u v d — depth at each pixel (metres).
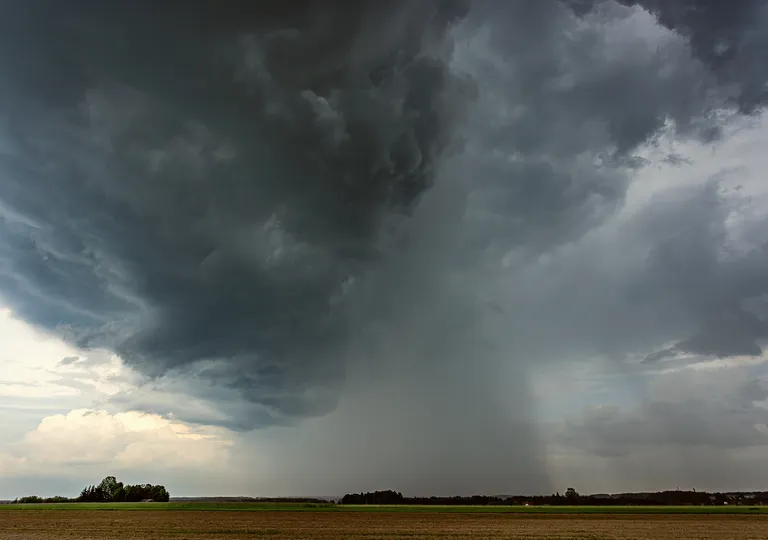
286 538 44.62
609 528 58.34
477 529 55.94
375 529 55.12
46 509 96.75
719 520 73.88
